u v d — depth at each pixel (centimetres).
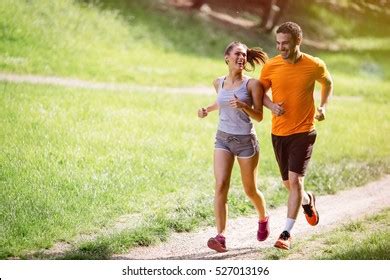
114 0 6712
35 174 2234
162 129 3152
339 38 9231
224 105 1591
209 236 1867
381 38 9762
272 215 2106
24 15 5294
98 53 5372
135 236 1794
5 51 4650
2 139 2627
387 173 2816
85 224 1884
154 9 6994
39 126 2869
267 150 3014
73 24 5688
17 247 1728
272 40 7719
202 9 7644
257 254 1703
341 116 4272
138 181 2269
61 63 4741
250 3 8562
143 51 5947
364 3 10219
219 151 1605
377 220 2011
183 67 5678
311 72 1606
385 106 5047
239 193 2236
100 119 3173
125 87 4450
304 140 1614
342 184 2511
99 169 2356
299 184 1616
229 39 7112
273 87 1627
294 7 9300
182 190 2253
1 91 3444
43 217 1905
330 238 1803
